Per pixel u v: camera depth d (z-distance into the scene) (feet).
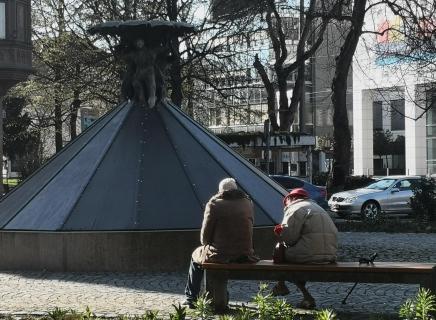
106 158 44.75
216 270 27.43
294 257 27.37
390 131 237.66
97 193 42.29
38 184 45.52
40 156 158.40
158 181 43.01
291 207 27.81
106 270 39.45
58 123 132.16
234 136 114.73
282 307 22.65
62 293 32.76
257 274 27.27
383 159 238.68
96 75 104.12
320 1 102.12
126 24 46.96
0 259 41.06
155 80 48.75
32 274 38.88
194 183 43.27
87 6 102.99
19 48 104.27
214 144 47.83
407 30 89.76
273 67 116.26
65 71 106.63
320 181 127.03
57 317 24.54
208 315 23.81
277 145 111.34
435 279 26.00
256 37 105.19
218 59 103.86
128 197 41.88
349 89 268.21
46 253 40.06
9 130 156.56
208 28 99.71
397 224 72.38
